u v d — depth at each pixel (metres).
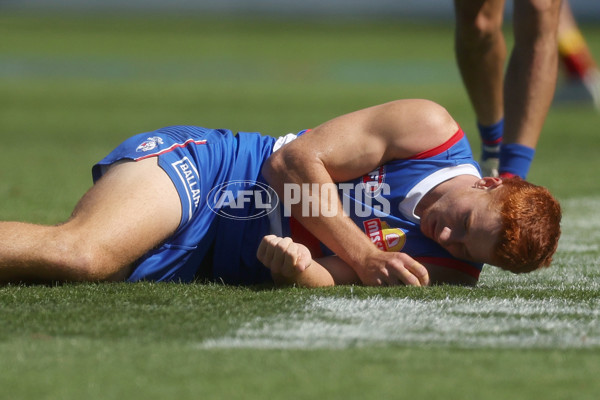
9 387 6.09
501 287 10.18
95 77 61.34
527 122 13.72
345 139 9.74
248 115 38.56
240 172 10.23
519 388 6.11
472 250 9.23
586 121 37.31
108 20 140.12
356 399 5.86
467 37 15.65
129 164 9.85
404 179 9.68
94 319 7.93
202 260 10.13
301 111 40.31
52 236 9.16
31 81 57.66
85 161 24.91
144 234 9.41
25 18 140.50
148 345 7.10
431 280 9.80
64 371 6.41
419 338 7.43
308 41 101.19
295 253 9.24
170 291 9.15
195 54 83.00
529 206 9.05
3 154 26.39
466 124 35.03
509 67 13.98
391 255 9.50
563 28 42.25
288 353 6.89
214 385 6.11
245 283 10.15
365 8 165.12
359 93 49.59
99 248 9.19
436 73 64.88
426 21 143.75
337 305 8.62
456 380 6.26
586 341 7.38
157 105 43.84
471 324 7.96
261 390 6.02
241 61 76.44
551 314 8.42
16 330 7.54
